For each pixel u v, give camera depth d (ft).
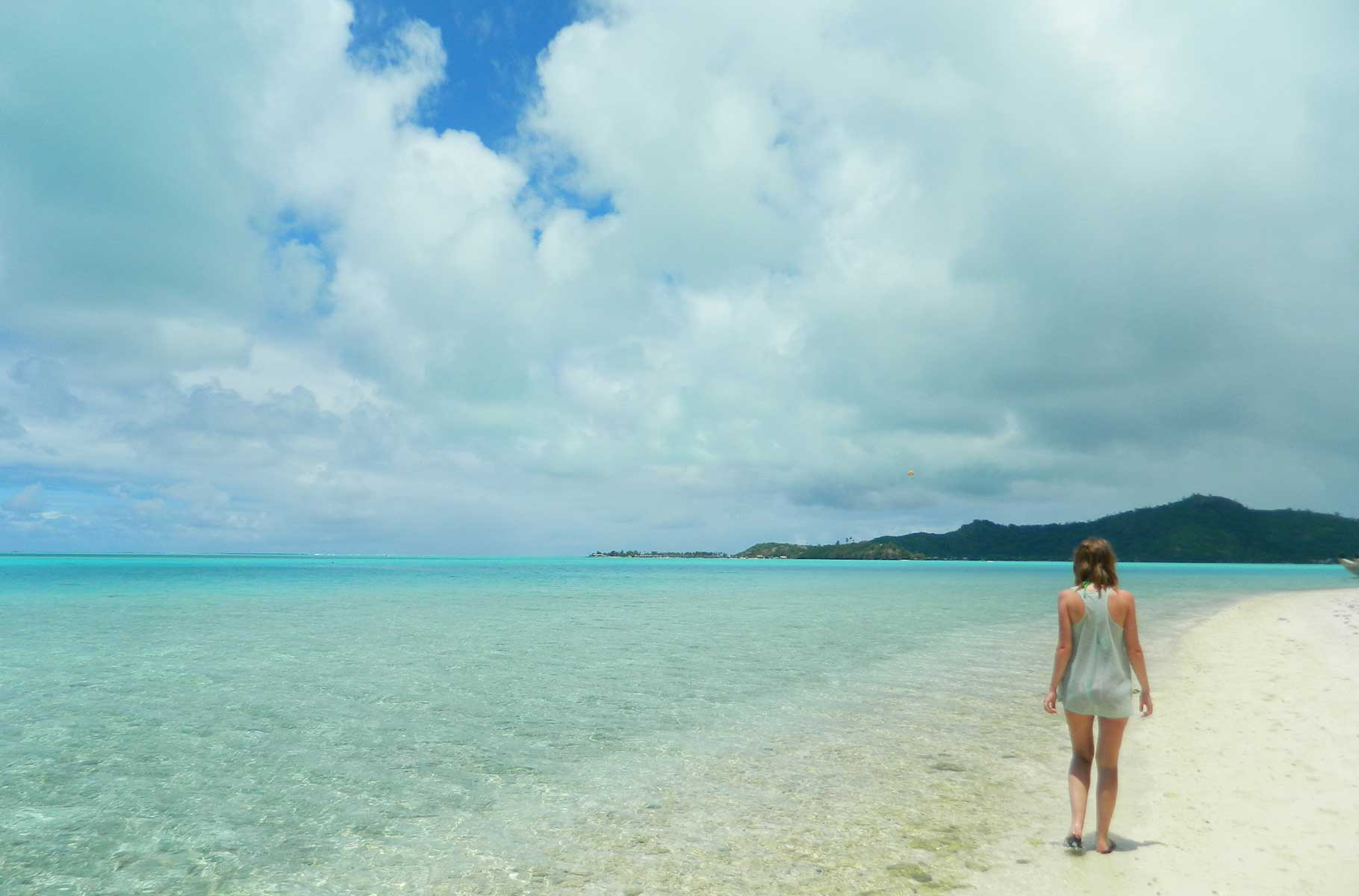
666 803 25.73
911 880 18.63
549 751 32.96
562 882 19.49
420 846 22.33
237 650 65.77
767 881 19.01
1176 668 51.90
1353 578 289.33
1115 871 18.54
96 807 26.13
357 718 39.55
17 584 190.49
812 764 30.25
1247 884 17.34
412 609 116.98
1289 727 32.91
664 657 61.67
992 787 26.66
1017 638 75.31
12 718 39.91
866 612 114.42
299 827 24.16
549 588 196.75
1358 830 20.35
